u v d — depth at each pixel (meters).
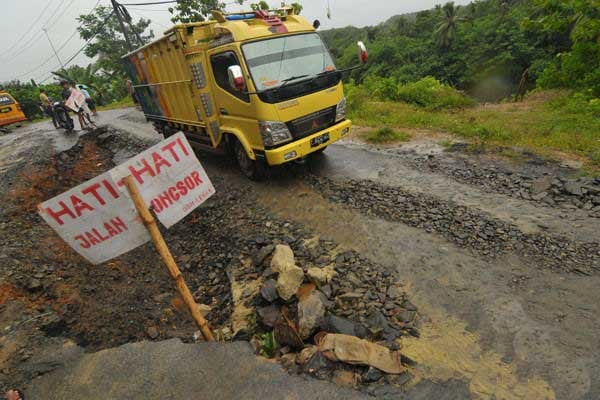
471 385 2.54
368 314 3.27
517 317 3.08
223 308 3.80
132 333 3.55
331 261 4.12
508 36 37.50
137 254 5.21
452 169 6.25
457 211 4.84
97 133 12.22
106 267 4.71
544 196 4.96
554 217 4.47
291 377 2.62
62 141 11.45
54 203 2.34
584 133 7.03
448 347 2.86
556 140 6.85
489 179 5.71
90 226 2.51
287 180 6.60
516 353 2.76
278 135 5.52
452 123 8.99
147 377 2.73
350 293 3.50
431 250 4.09
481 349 2.82
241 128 6.04
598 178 5.11
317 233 4.77
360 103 12.16
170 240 5.57
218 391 2.56
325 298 3.44
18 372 2.87
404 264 3.91
